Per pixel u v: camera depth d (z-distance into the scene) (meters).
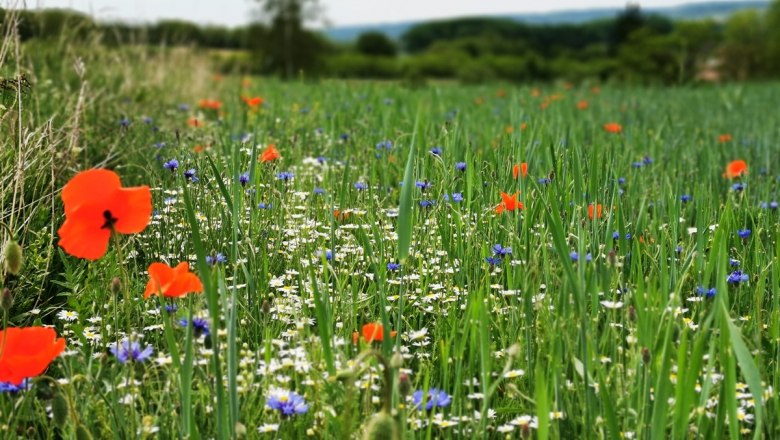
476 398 2.84
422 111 9.18
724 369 2.38
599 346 2.86
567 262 2.57
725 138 8.52
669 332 2.32
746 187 5.57
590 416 2.54
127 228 2.63
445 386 2.76
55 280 3.95
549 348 2.82
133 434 2.48
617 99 15.98
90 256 2.63
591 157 4.34
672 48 43.41
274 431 2.58
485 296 3.35
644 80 26.61
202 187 4.50
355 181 5.73
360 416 2.66
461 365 2.82
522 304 2.99
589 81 23.19
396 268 3.71
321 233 4.18
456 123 5.53
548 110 10.70
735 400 2.30
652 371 2.58
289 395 2.53
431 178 5.10
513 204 3.81
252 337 3.29
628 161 6.38
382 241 3.75
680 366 2.34
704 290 3.00
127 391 2.68
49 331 2.51
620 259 3.55
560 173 4.43
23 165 3.96
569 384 2.79
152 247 4.20
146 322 3.39
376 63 63.03
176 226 4.35
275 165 5.12
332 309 3.25
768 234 4.23
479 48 92.94
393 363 2.04
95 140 6.40
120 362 2.59
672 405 2.62
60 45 8.80
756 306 3.29
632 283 3.39
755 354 2.84
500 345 3.26
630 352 2.74
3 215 3.93
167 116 9.40
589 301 3.24
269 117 8.49
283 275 3.75
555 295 3.13
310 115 8.66
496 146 6.66
